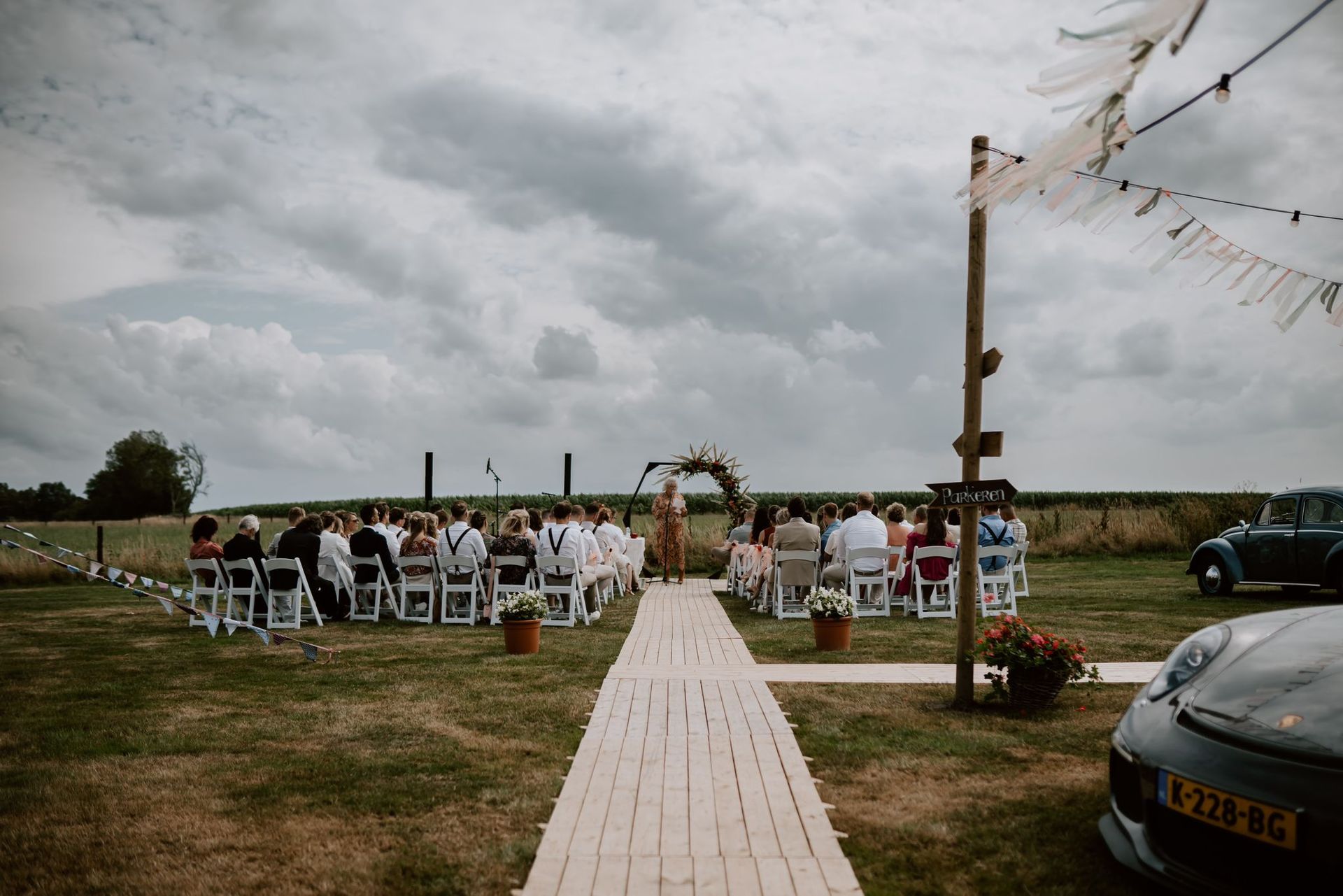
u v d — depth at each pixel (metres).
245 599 12.10
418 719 6.05
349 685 7.26
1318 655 3.36
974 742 5.24
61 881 3.50
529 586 11.21
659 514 17.89
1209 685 3.36
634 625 10.92
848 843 3.77
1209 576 13.26
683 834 3.87
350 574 11.93
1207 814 2.92
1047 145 3.18
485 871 3.54
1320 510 11.97
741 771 4.76
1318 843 2.63
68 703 6.68
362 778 4.75
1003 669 7.19
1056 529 22.30
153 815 4.23
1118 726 3.54
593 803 4.29
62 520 104.44
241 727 5.88
